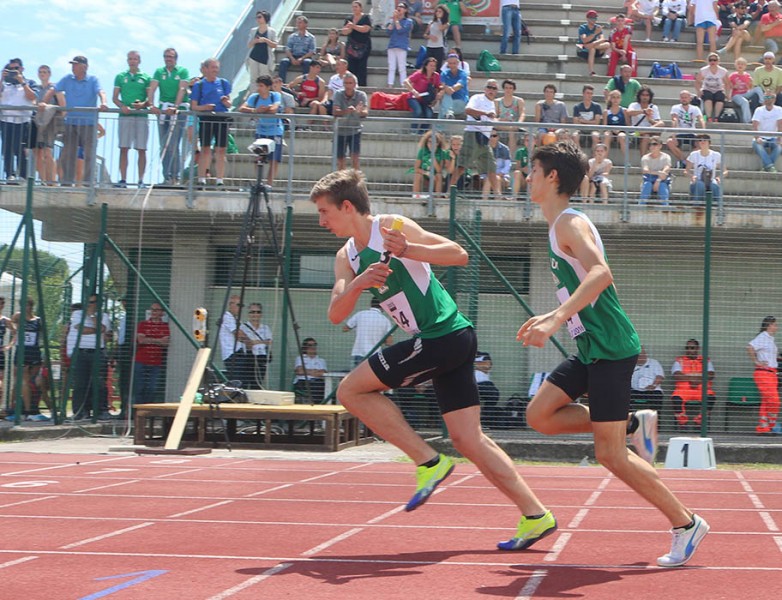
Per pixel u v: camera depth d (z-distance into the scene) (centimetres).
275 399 2372
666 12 3844
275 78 2944
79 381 2648
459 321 928
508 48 3741
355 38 3428
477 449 951
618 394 866
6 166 2652
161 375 2664
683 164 2573
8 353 2588
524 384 2505
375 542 1045
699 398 2373
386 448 2408
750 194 2602
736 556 969
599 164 2566
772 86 3319
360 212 916
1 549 991
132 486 1561
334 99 2844
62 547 1004
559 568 896
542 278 2547
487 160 2589
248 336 2586
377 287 911
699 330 2528
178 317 2702
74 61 2798
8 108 2645
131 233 2702
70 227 2714
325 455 2181
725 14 3909
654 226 2556
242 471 1820
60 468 1836
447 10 3444
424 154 2627
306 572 874
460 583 826
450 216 2341
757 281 2538
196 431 2500
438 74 3148
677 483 1723
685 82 3503
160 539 1057
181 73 2964
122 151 2673
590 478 1786
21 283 2447
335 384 2573
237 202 2655
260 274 2683
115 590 795
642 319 2547
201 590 795
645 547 1018
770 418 2380
